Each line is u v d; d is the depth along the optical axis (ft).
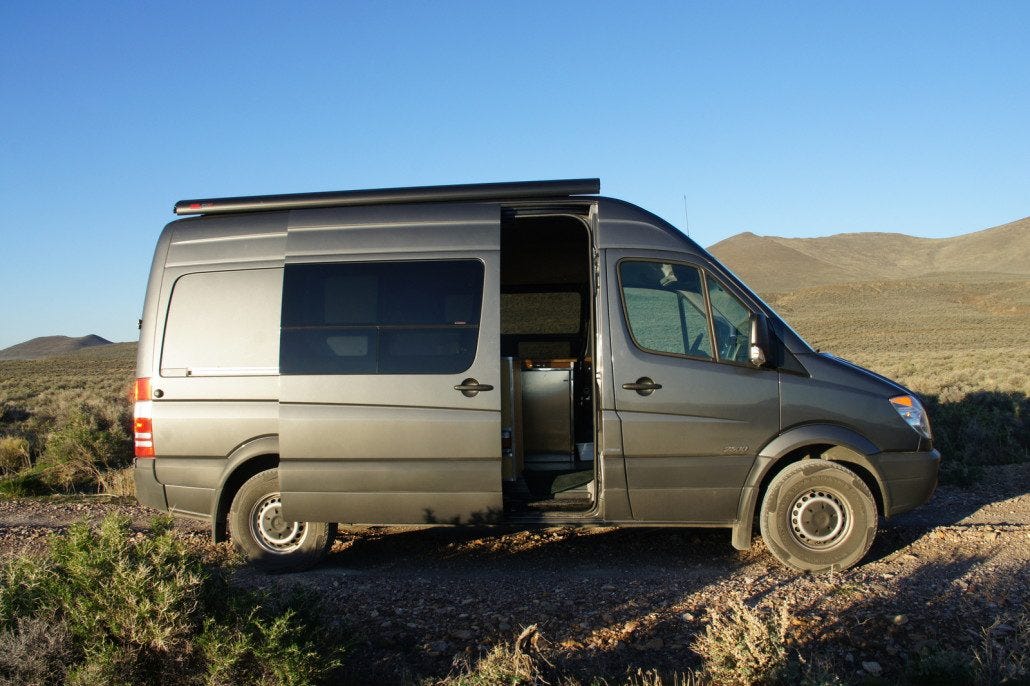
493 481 19.53
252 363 20.33
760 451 19.72
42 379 172.65
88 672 12.36
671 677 13.93
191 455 20.42
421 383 19.61
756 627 14.08
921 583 18.24
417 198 20.48
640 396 19.63
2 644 12.70
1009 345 213.05
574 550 21.91
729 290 20.20
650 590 18.26
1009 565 19.25
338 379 19.74
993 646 14.32
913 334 277.64
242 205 21.01
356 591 18.61
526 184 20.33
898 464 19.83
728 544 22.25
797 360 19.98
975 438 35.50
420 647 15.31
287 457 19.80
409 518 19.80
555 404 23.89
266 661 12.83
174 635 13.20
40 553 20.44
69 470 32.68
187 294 20.81
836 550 19.45
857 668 14.21
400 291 20.03
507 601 17.70
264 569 20.39
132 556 14.19
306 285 20.25
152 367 20.66
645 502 19.80
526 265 26.91
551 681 13.71
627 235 20.34
